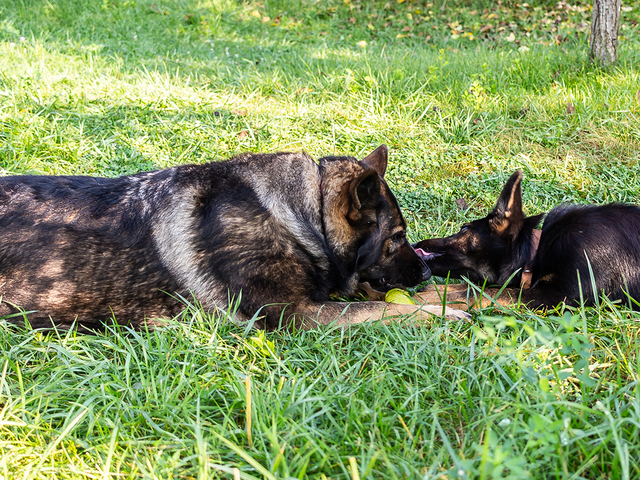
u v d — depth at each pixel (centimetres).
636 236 317
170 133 559
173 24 1023
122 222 304
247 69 758
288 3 1195
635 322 291
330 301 330
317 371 265
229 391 244
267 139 555
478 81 631
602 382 241
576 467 197
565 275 318
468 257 370
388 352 278
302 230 309
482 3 1151
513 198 348
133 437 220
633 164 513
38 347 276
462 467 169
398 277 346
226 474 203
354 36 1048
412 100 624
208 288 302
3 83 641
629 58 703
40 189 308
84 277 296
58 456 216
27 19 948
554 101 604
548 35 964
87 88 647
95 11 1017
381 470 201
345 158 335
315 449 199
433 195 485
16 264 292
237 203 304
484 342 276
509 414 213
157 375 254
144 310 306
